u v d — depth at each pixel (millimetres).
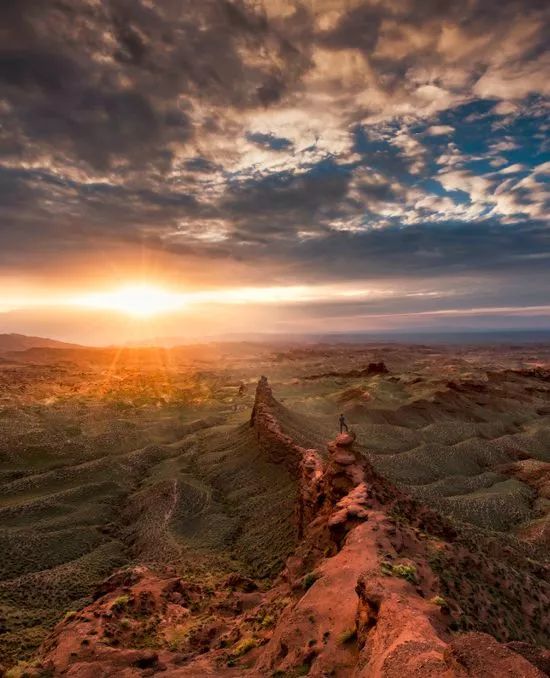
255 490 78812
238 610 34781
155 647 28531
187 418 154625
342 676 16688
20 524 72375
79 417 143500
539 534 67375
